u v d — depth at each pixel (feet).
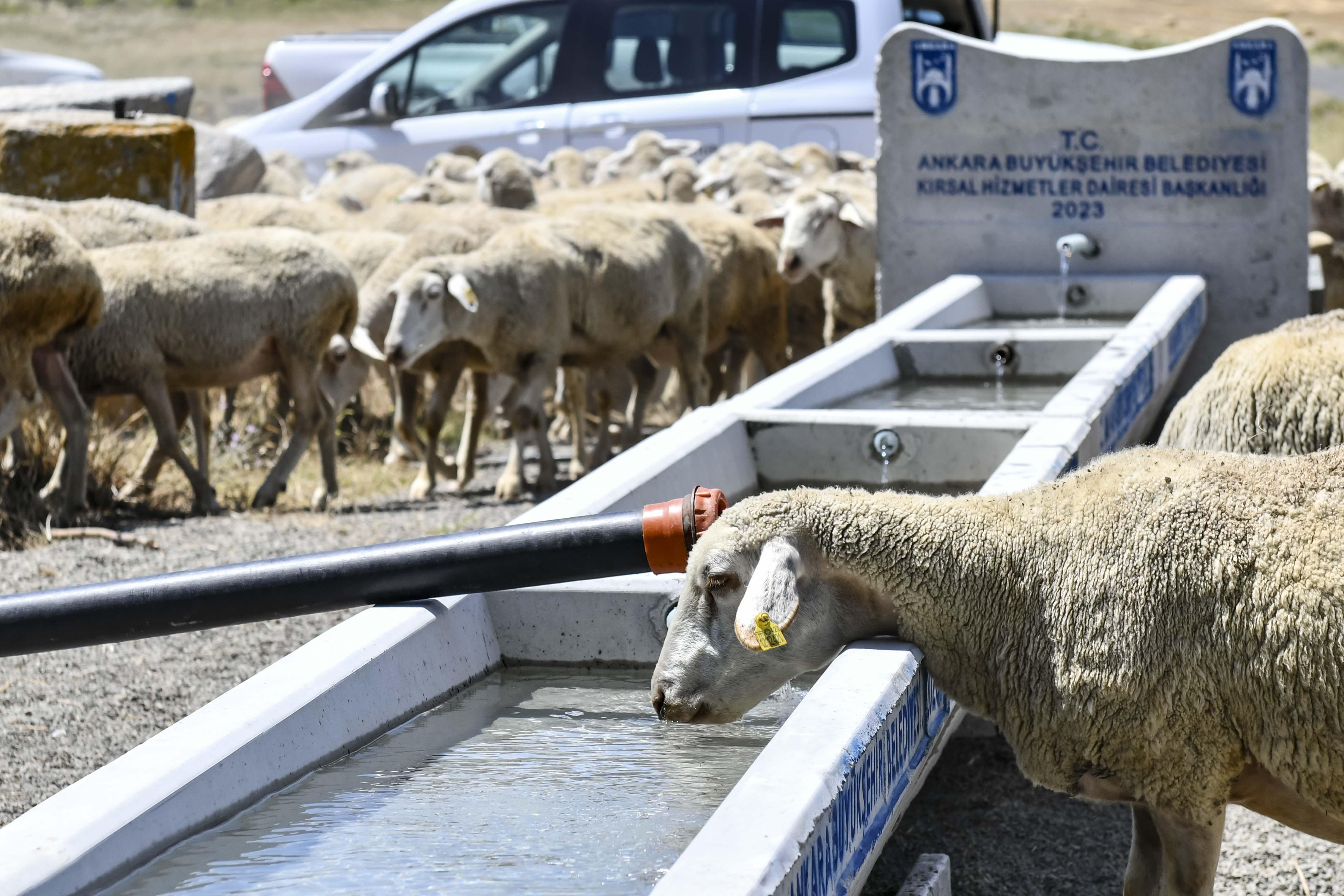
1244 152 27.68
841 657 10.23
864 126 49.21
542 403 29.01
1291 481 9.89
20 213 22.67
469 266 27.45
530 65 52.06
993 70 28.60
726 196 43.14
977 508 10.54
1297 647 9.33
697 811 10.26
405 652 11.86
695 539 11.69
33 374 23.15
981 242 29.17
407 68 52.60
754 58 50.16
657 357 33.91
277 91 61.00
